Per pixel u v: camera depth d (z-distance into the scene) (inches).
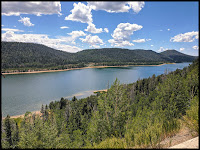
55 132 548.4
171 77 638.5
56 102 3038.9
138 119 405.4
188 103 486.6
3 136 1122.0
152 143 275.1
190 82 590.2
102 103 440.8
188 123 334.6
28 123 582.6
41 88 4879.4
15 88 4916.3
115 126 414.3
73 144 537.0
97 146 299.7
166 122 371.2
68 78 7180.1
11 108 2888.8
